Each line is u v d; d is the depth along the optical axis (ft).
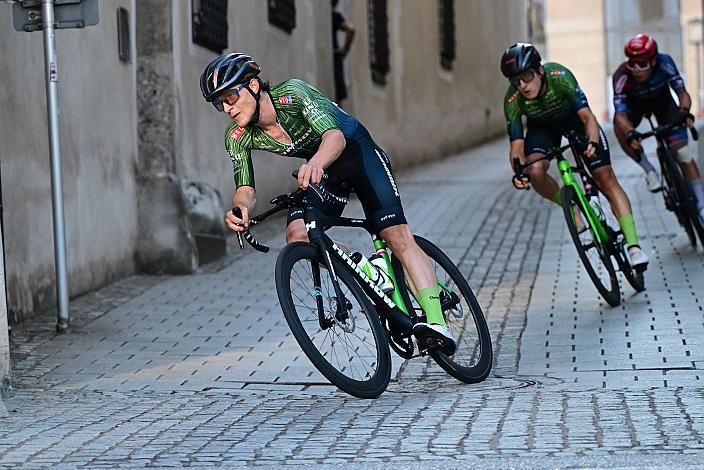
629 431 28.86
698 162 76.54
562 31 260.83
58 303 47.50
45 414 34.35
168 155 62.85
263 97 33.50
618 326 45.57
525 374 39.01
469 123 153.38
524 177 49.34
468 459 26.53
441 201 86.74
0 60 47.03
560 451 26.96
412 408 33.47
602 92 259.39
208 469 26.73
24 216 48.93
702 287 51.98
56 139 46.88
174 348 44.83
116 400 36.55
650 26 262.88
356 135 35.09
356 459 27.07
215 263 63.82
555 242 67.21
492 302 52.26
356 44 103.86
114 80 59.41
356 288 34.96
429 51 133.08
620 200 51.21
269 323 49.01
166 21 63.10
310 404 35.06
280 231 75.61
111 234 58.18
